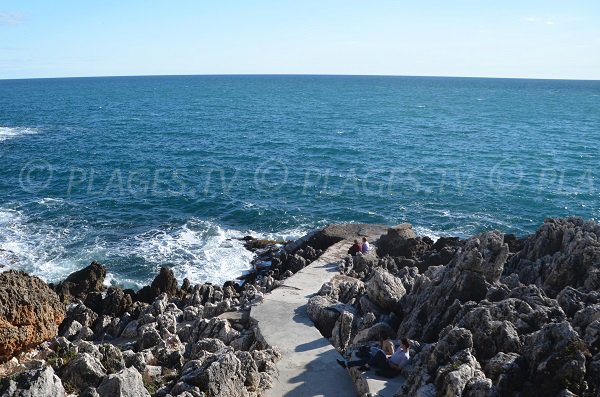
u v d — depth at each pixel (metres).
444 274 18.86
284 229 42.25
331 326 19.53
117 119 109.88
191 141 80.19
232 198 49.31
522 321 14.88
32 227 41.06
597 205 48.25
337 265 26.28
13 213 44.12
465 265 18.06
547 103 165.50
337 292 21.91
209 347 17.08
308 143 78.31
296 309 20.81
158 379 14.98
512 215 45.66
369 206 47.69
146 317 21.25
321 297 20.84
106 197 49.16
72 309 22.92
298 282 23.92
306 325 19.39
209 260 35.34
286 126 98.38
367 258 26.48
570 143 79.81
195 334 19.80
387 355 15.85
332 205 47.88
